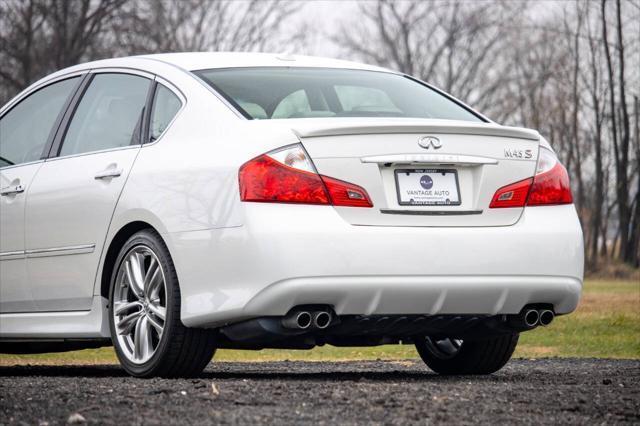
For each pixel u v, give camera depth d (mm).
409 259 10898
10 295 14164
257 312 10742
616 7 93438
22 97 15133
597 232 92500
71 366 17078
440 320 11508
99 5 89750
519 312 11719
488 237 11258
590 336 24828
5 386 10945
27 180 13961
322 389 10461
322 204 10812
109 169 12609
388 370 15461
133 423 8500
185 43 96000
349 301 10805
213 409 9164
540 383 11891
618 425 8844
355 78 13180
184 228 11375
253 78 12547
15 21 88375
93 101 13773
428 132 11273
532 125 108188
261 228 10648
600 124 96250
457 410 9328
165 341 11664
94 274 12711
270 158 10867
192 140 11820
